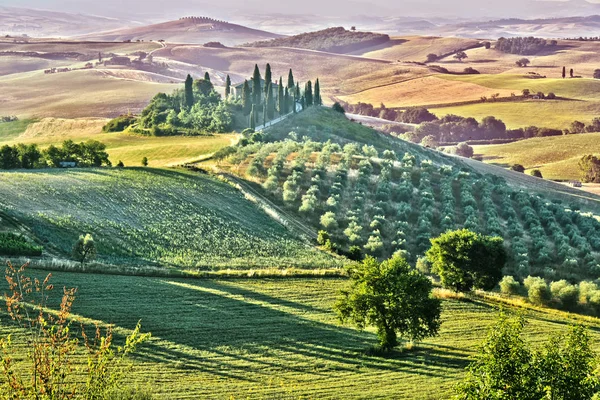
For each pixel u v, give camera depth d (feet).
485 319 278.26
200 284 290.15
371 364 218.18
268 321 249.34
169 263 329.93
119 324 224.33
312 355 221.05
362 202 525.75
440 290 320.09
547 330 267.39
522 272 422.82
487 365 124.16
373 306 233.55
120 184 457.27
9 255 291.58
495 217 527.40
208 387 187.32
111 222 378.53
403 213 505.66
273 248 390.42
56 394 91.81
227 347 219.00
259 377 198.59
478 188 606.96
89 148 563.48
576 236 495.82
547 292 324.80
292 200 506.89
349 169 611.47
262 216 459.73
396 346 239.71
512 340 125.39
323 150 647.97
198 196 465.88
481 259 333.42
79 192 423.64
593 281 412.77
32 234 330.75
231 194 490.49
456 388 129.59
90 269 288.71
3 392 91.15
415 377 208.33
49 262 284.41
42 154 556.51
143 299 256.32
